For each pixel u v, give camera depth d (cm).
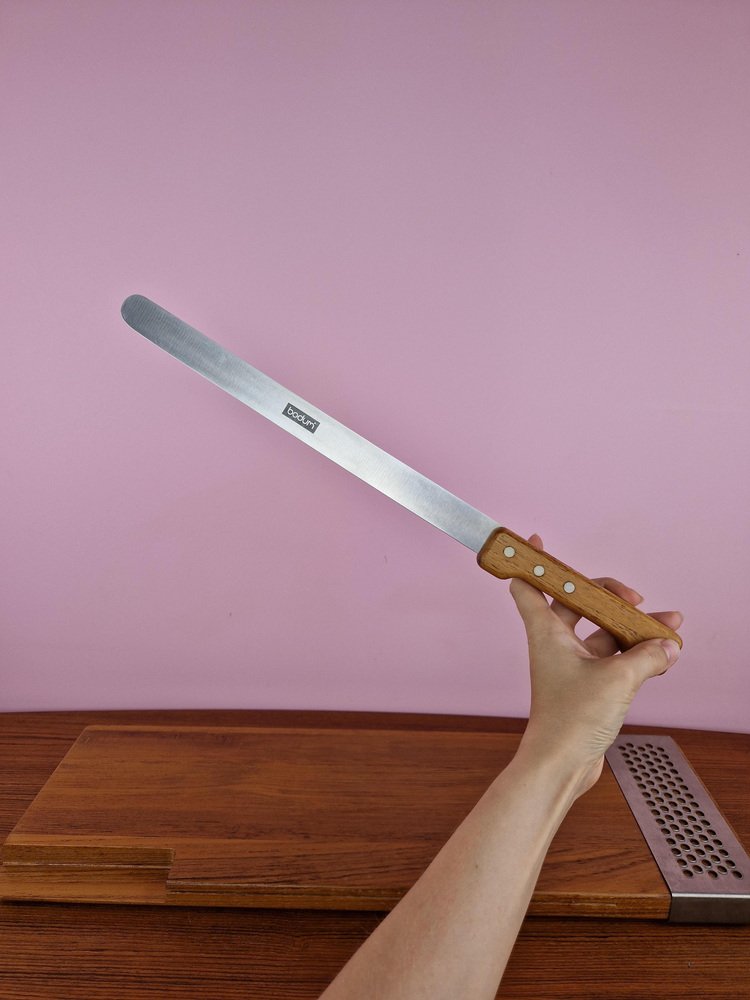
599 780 65
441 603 79
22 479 75
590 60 65
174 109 65
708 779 70
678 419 72
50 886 56
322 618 80
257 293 70
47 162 66
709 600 77
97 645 81
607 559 77
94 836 56
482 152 67
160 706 83
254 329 71
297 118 66
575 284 69
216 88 65
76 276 69
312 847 56
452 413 73
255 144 67
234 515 76
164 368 71
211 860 54
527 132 66
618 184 67
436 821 59
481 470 75
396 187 68
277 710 83
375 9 64
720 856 57
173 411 73
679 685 80
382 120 66
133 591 79
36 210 67
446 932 29
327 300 70
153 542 77
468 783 64
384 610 80
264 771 64
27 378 71
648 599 77
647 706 81
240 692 83
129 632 80
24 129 65
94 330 70
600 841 58
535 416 73
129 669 82
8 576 78
